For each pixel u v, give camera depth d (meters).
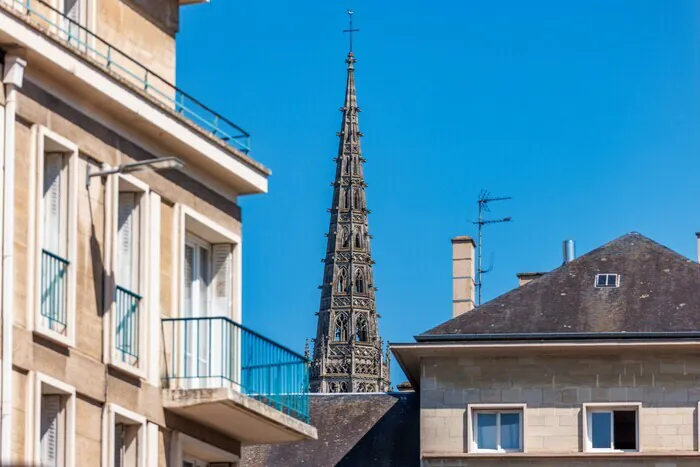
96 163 46.31
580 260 83.38
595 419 77.69
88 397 45.31
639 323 78.75
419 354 78.44
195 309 51.81
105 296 46.19
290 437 52.88
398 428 83.62
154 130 48.41
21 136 43.50
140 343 47.91
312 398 85.88
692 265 82.44
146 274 48.34
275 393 52.34
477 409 78.19
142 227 48.50
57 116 44.84
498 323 79.44
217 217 51.97
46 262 44.09
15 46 43.31
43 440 44.22
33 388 42.97
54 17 47.72
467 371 78.50
